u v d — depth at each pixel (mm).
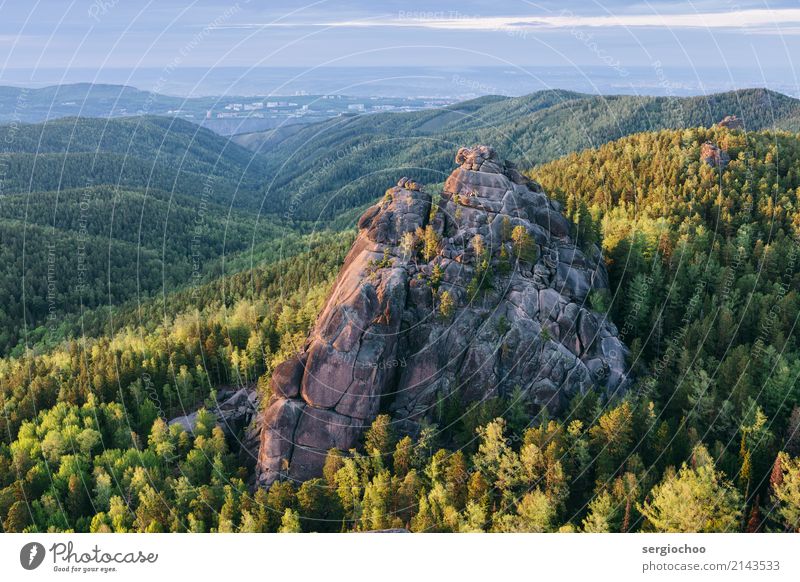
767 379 68688
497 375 72688
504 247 78000
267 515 62281
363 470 66250
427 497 61781
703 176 134125
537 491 57594
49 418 88125
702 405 67188
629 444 63469
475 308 74625
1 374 128625
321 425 69812
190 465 72812
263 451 71375
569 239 84812
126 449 83000
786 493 54812
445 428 70625
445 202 83125
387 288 72750
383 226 80500
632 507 56281
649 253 94500
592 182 150500
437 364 72688
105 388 94688
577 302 77312
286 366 73938
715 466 58719
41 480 75812
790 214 118938
